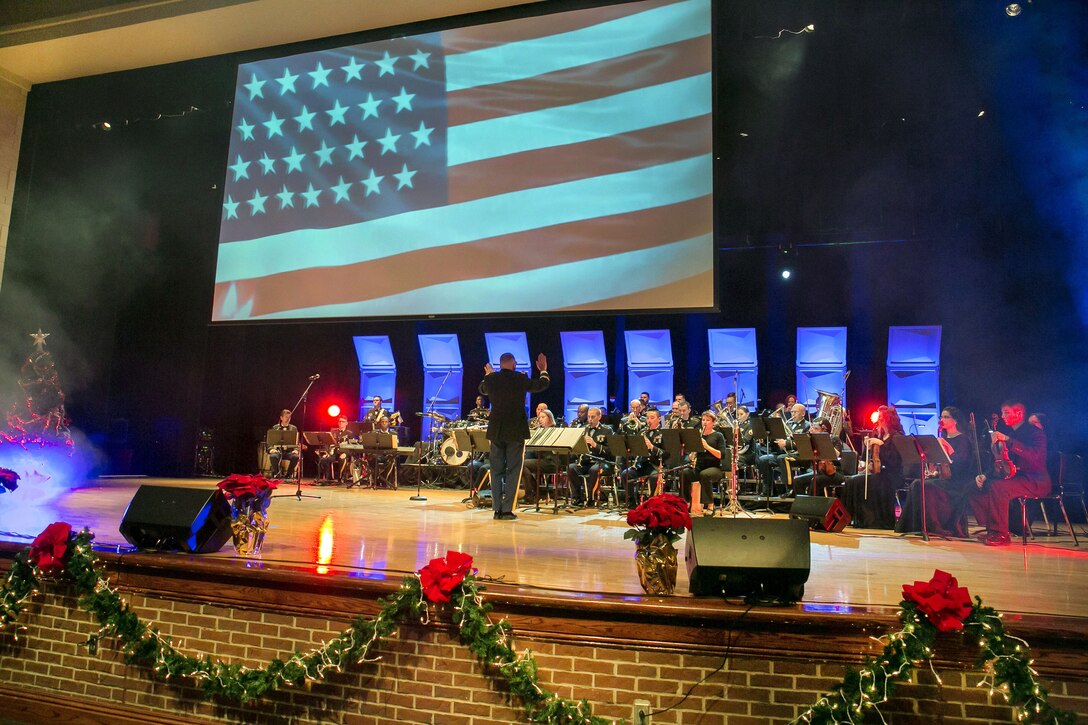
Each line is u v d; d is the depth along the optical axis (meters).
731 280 11.66
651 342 11.84
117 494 8.04
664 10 6.38
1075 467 7.04
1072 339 10.01
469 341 12.55
